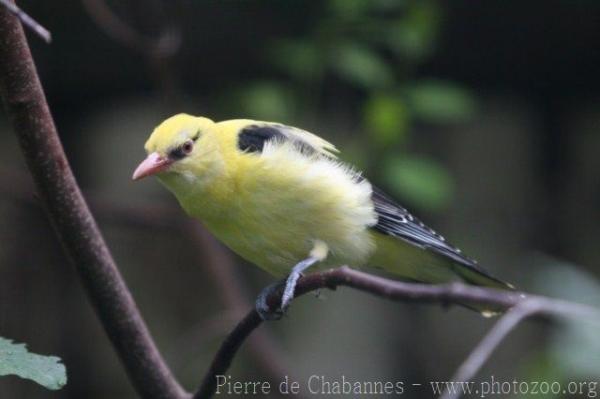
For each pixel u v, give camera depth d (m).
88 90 11.96
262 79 11.84
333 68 11.56
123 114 13.12
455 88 11.29
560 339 5.47
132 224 11.55
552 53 12.12
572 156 14.04
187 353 12.70
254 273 13.26
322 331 13.33
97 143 13.41
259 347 10.99
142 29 10.92
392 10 11.82
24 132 5.57
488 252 13.74
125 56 11.30
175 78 10.50
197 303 13.57
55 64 11.34
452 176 13.40
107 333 6.25
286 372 10.96
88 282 6.06
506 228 13.87
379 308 13.53
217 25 11.24
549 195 14.07
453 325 13.62
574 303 6.07
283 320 13.30
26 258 13.08
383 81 11.17
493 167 13.93
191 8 11.11
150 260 13.65
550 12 11.59
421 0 11.30
